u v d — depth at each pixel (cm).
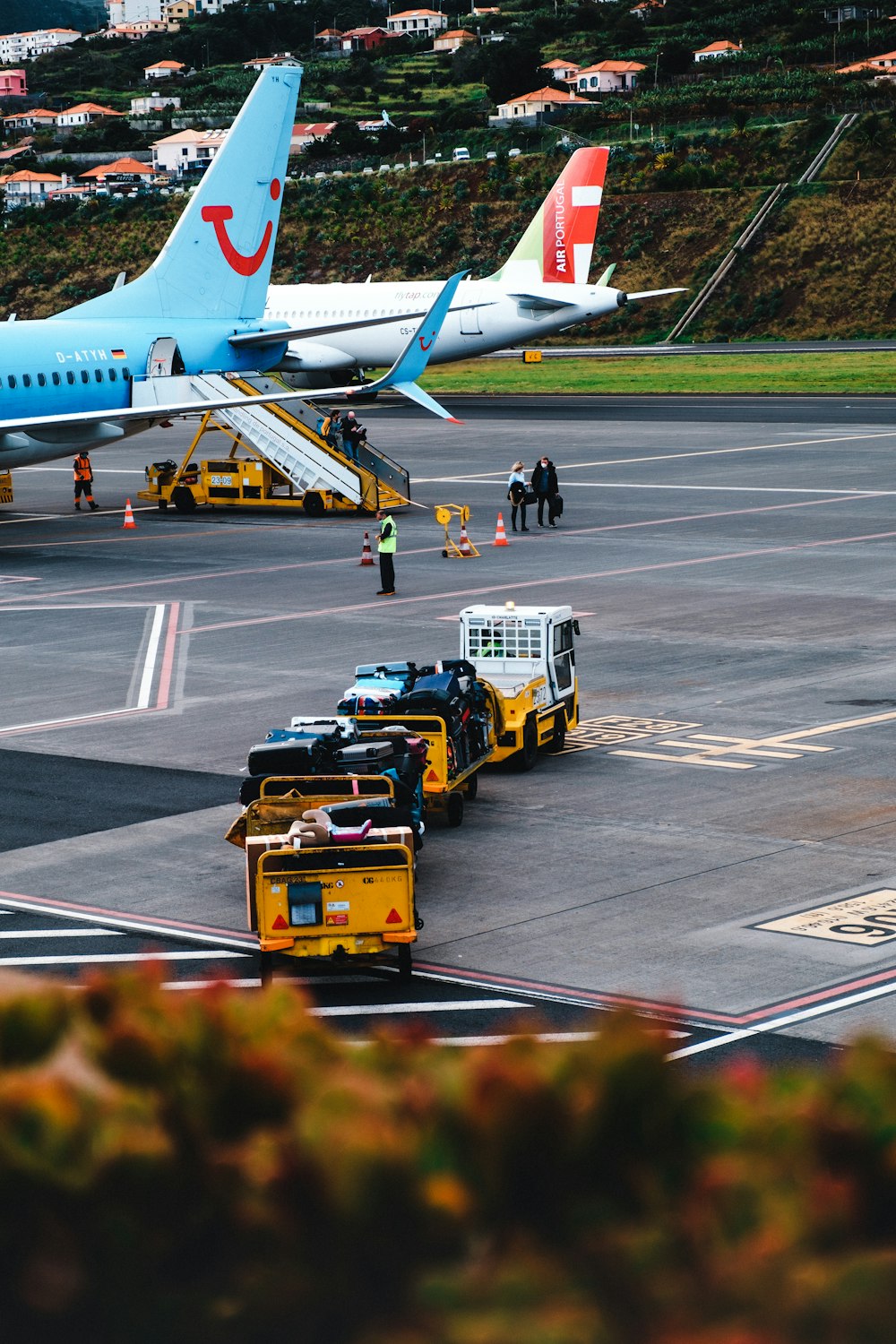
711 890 7425
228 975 6600
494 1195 2208
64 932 7131
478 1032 5844
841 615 14500
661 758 9969
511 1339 2066
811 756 9844
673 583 16312
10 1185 2228
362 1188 2172
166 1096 2366
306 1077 2416
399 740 8112
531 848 8238
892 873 7612
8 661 13362
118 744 10588
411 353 19862
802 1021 5812
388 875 6397
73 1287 2230
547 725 10019
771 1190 2144
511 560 18112
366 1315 2170
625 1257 2120
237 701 11712
